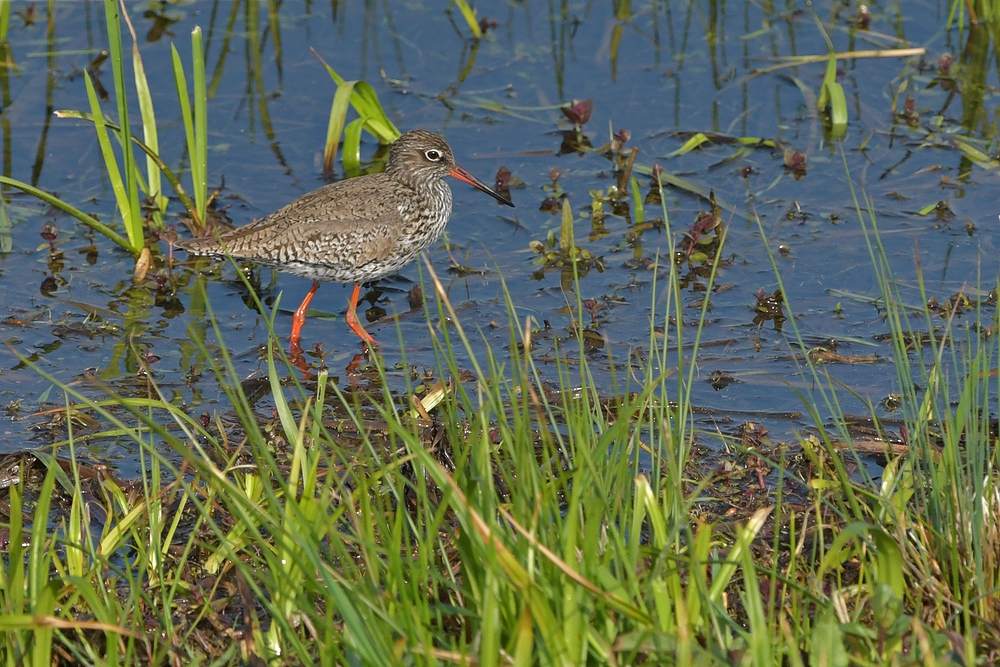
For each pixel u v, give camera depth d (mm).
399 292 14922
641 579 7262
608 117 18359
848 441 9047
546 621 6168
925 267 14242
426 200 14281
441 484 7109
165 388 12188
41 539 7508
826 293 13859
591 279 14461
